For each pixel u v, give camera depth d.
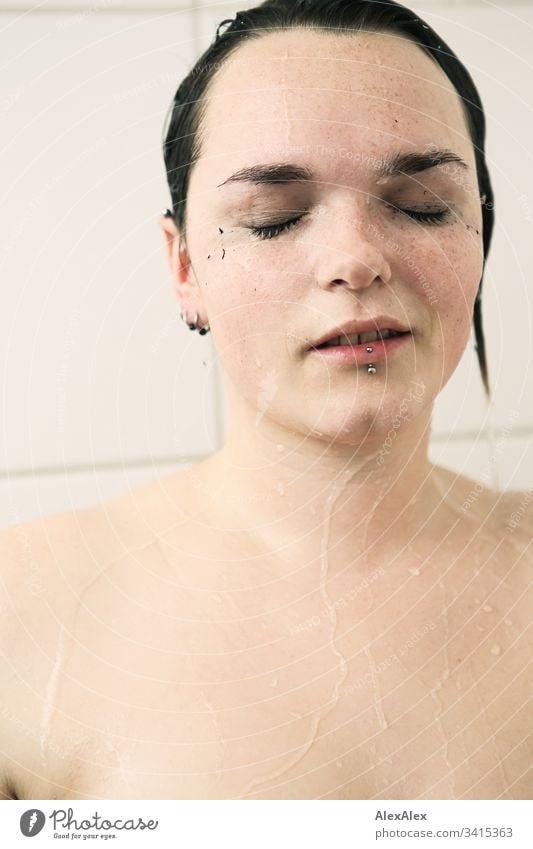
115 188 0.73
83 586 0.51
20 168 0.72
